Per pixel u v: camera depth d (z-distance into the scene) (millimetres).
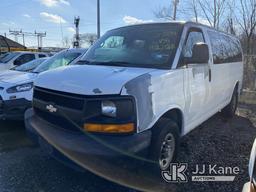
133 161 3170
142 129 3270
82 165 3172
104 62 4129
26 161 4379
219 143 5379
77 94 3262
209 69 5070
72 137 3240
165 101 3684
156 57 4047
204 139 5602
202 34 4992
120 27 4957
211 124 6832
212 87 5285
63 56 7145
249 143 5402
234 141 5516
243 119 7520
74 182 3785
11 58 12914
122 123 3125
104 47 4555
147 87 3363
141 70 3658
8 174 3961
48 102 3562
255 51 16281
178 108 4027
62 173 4016
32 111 4062
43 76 3816
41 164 4281
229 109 7328
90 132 3172
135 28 4699
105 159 3064
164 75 3682
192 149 5008
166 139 3799
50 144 3396
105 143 3076
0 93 5645
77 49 7453
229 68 6473
